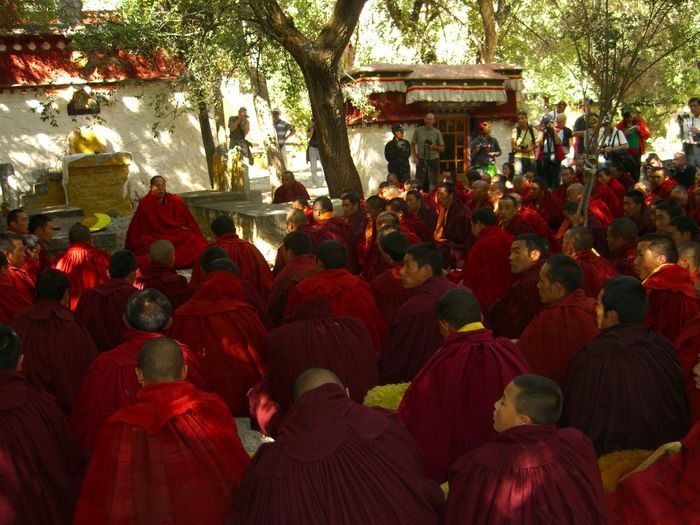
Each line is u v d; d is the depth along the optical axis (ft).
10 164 50.65
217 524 11.00
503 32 71.51
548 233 28.66
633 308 13.47
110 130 58.18
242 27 42.83
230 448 11.53
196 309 18.20
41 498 11.82
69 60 56.24
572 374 13.55
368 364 16.07
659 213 23.75
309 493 9.77
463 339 12.92
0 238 23.48
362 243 30.81
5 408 11.72
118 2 57.06
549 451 9.53
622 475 12.15
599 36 29.22
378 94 57.77
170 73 53.72
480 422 12.44
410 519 9.95
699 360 12.56
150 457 10.91
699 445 10.76
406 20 73.61
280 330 16.14
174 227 35.91
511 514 9.35
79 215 44.86
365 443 10.08
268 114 56.75
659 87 57.72
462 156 61.05
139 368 11.57
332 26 41.32
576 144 52.75
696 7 35.09
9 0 44.32
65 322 16.79
